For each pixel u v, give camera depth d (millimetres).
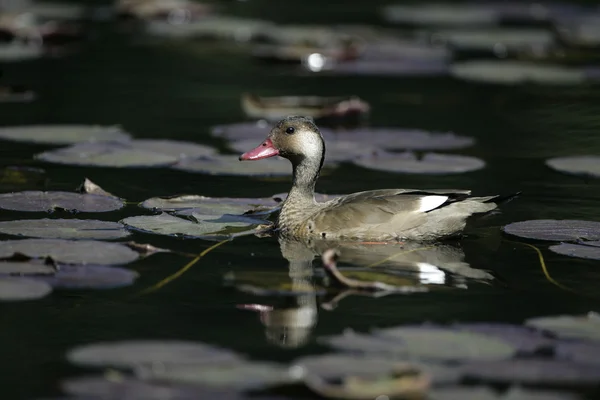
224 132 19422
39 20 32938
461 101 23406
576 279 11703
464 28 33906
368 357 8953
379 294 11141
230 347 9484
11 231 12594
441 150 18703
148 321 10211
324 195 15578
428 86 25438
